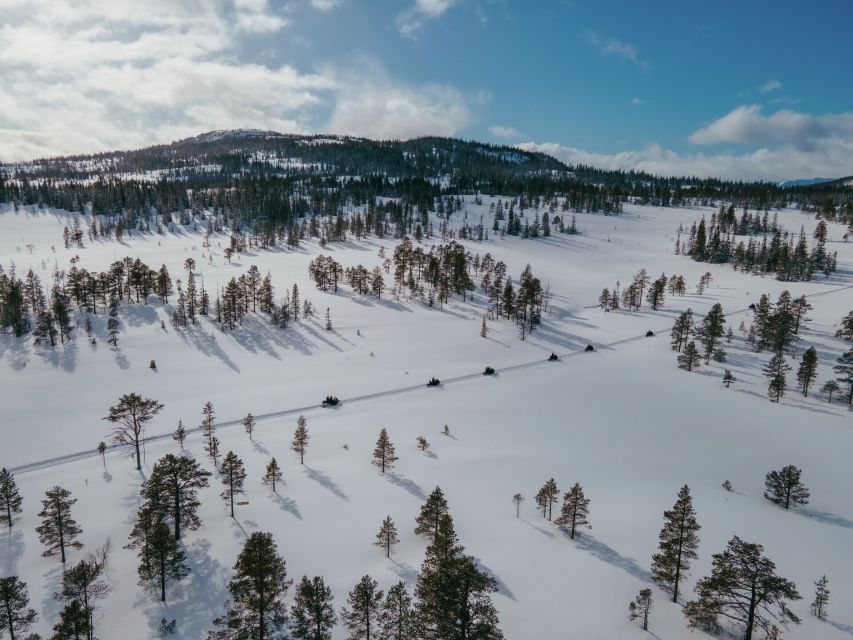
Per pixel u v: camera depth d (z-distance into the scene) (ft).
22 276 549.13
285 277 604.90
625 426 288.30
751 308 489.26
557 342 456.04
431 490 214.90
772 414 299.99
